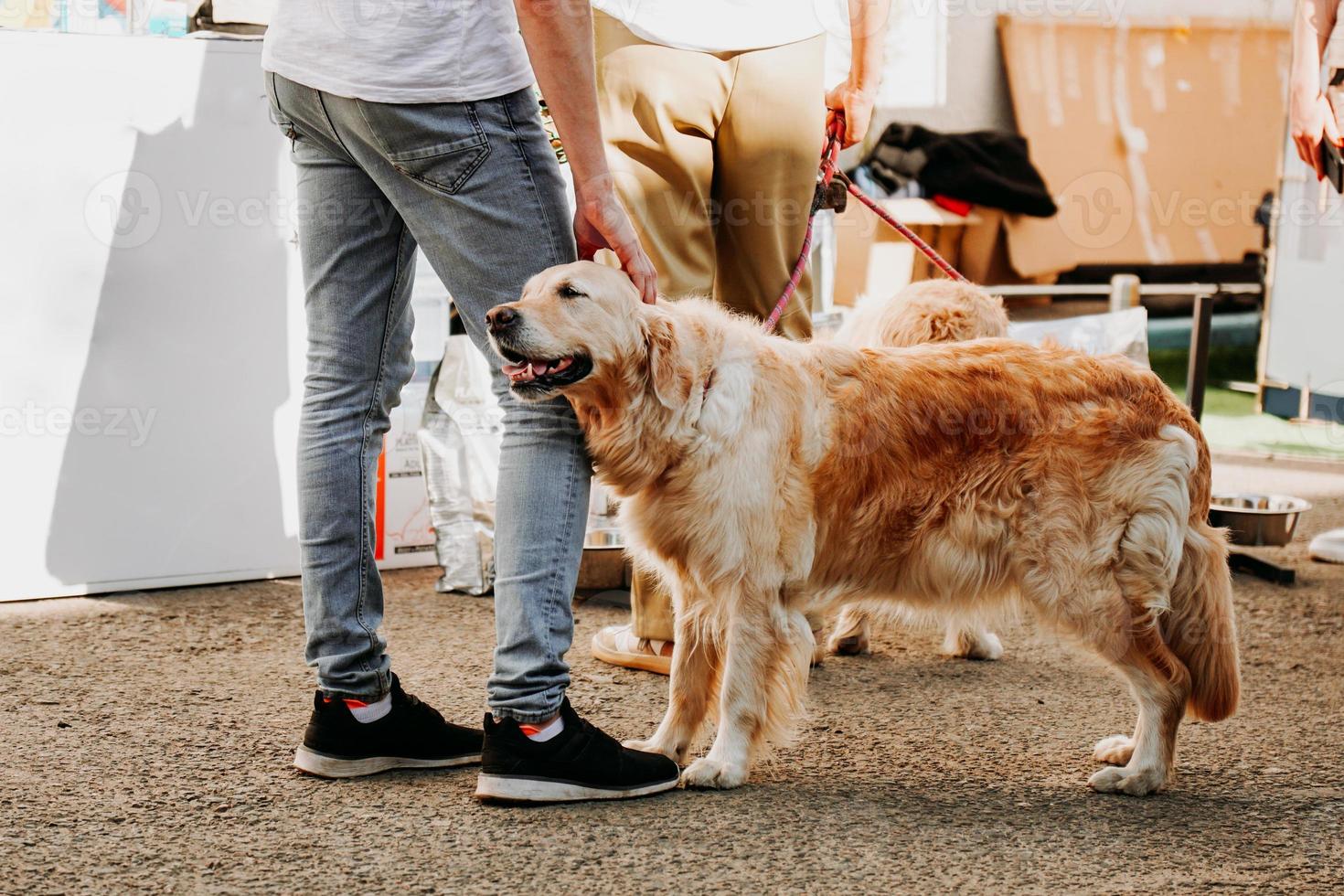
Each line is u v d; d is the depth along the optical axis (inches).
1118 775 97.7
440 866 80.6
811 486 98.3
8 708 110.0
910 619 108.0
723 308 111.0
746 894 77.4
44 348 143.4
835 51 173.0
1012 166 270.2
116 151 143.2
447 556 155.1
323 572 92.0
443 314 163.0
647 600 126.2
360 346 92.5
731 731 97.2
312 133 90.1
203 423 151.9
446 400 156.6
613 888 77.9
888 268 269.9
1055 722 114.2
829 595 103.0
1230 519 176.6
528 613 88.7
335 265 91.6
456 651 131.2
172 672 121.9
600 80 112.9
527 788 89.8
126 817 87.4
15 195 139.5
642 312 91.7
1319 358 251.9
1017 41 264.7
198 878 78.2
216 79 146.7
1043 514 98.8
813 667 131.3
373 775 96.3
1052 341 106.8
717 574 96.3
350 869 79.8
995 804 94.5
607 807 91.4
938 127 266.4
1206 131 275.6
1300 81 172.6
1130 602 98.7
